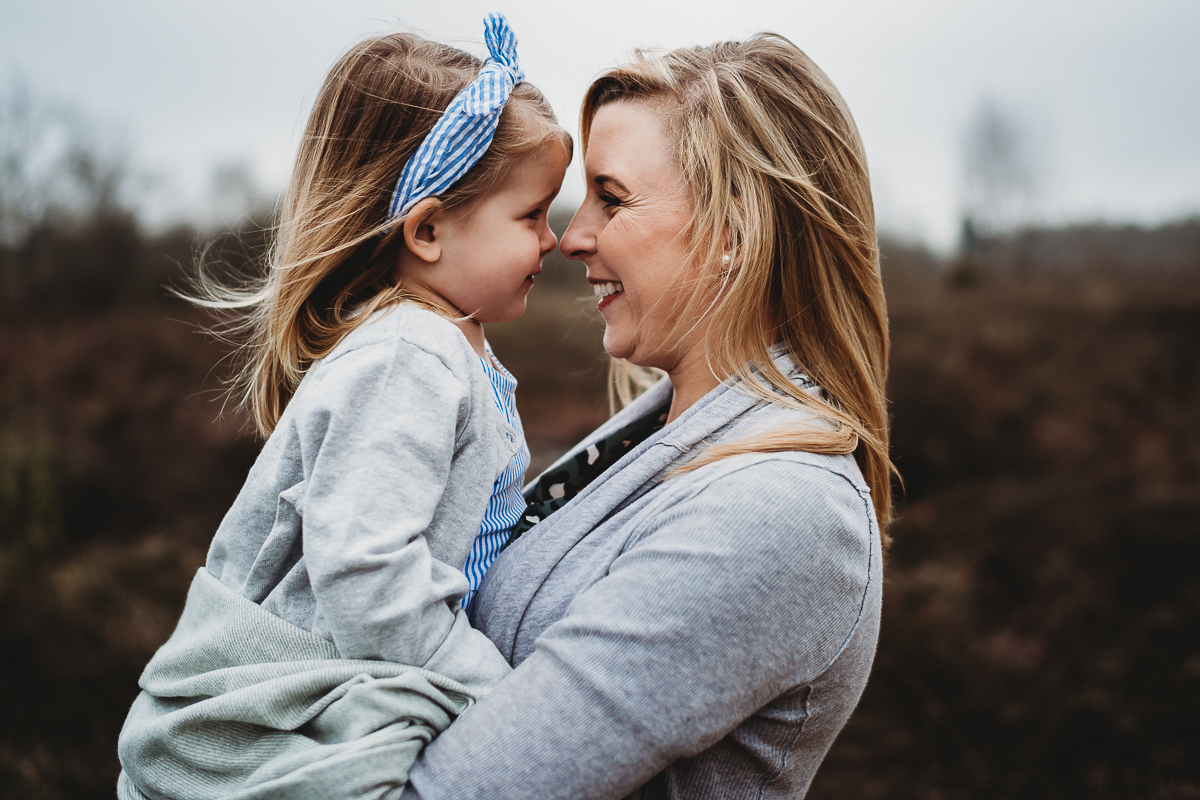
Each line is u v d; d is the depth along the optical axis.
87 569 5.01
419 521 0.85
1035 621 4.17
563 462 1.23
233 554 0.98
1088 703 3.41
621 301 1.13
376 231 1.03
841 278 1.08
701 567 0.79
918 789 3.09
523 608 0.94
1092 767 3.13
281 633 0.87
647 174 1.06
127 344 8.78
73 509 5.77
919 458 6.49
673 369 1.13
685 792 0.86
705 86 1.05
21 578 4.90
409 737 0.80
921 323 10.23
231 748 0.85
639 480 0.97
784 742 0.87
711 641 0.77
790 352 1.07
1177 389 7.50
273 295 1.09
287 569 0.94
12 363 8.05
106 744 3.36
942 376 7.58
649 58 1.13
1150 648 3.77
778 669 0.80
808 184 1.02
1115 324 9.80
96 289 11.59
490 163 1.04
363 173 1.04
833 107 1.10
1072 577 4.46
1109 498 5.36
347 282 1.07
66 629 4.26
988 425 6.71
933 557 5.09
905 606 4.46
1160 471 5.73
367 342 0.94
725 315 1.00
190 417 7.08
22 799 3.00
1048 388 7.58
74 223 11.90
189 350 8.74
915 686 3.68
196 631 0.95
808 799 3.05
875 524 0.93
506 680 0.81
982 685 3.67
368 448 0.86
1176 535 4.57
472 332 1.10
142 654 4.05
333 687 0.82
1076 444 6.46
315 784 0.76
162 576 5.05
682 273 1.04
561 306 14.25
